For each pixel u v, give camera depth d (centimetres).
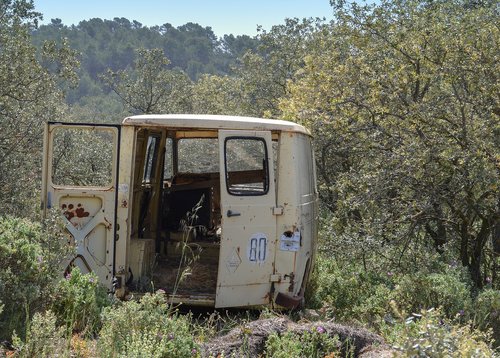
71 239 728
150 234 894
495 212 981
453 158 898
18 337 533
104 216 732
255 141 778
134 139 734
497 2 1144
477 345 509
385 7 1167
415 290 803
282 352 541
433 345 468
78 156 1838
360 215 1162
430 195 951
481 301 784
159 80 2877
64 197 734
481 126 925
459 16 1138
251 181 828
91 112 4681
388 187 965
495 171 877
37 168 1784
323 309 814
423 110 962
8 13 1738
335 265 1047
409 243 1048
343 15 1170
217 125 728
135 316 562
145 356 492
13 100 1748
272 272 734
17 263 588
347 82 1098
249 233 727
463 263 1063
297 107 1152
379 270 993
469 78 989
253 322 613
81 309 615
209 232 916
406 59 1112
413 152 932
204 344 568
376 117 1061
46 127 736
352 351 565
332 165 1529
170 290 766
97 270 730
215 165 991
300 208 748
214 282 805
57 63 1886
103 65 11862
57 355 518
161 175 901
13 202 1711
